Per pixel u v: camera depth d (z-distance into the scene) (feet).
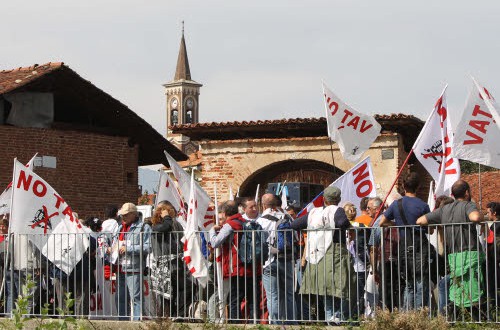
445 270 58.39
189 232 65.92
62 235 69.77
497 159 68.74
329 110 78.43
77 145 132.05
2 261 73.10
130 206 70.23
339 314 61.82
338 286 61.21
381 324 56.49
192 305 65.77
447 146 70.18
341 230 61.57
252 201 67.00
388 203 67.51
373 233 60.39
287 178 139.74
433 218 58.39
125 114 136.77
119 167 136.36
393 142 129.59
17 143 126.52
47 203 71.51
